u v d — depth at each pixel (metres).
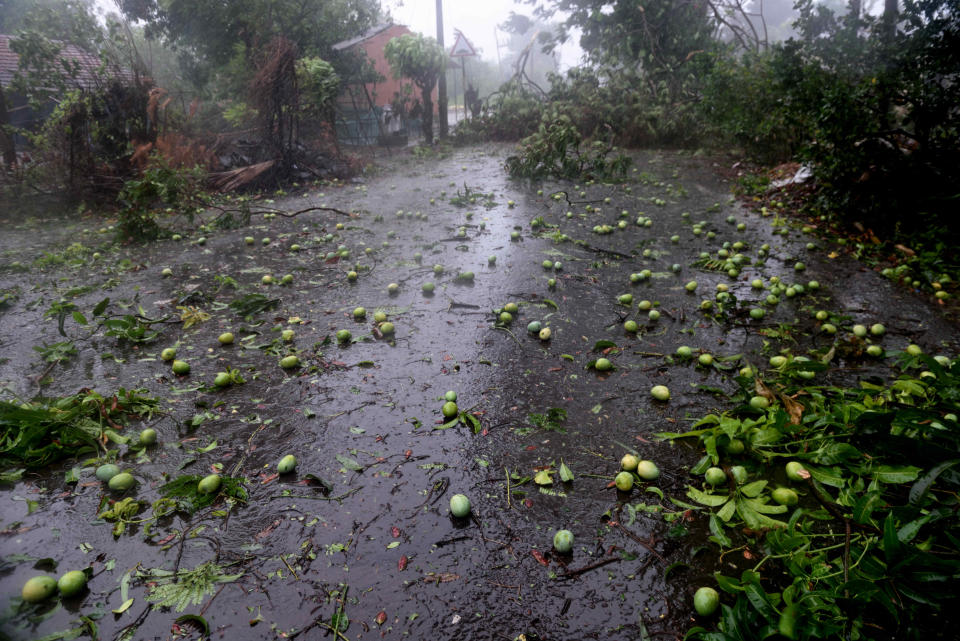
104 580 2.45
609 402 3.80
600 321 5.16
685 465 3.13
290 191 12.39
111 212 10.74
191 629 2.21
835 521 2.63
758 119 12.25
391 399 3.90
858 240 7.25
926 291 5.64
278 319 5.38
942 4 7.39
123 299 6.01
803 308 5.32
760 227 8.30
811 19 9.78
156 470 3.20
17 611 2.29
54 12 12.58
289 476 3.13
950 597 1.91
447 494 2.95
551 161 12.64
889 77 7.58
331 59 18.78
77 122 10.77
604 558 2.51
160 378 4.27
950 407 3.15
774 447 3.18
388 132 21.33
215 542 2.66
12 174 10.63
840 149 7.66
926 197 7.00
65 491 3.05
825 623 1.91
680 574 2.42
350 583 2.41
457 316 5.33
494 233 8.33
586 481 3.03
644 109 17.34
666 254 7.14
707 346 4.59
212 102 17.92
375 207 10.52
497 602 2.31
